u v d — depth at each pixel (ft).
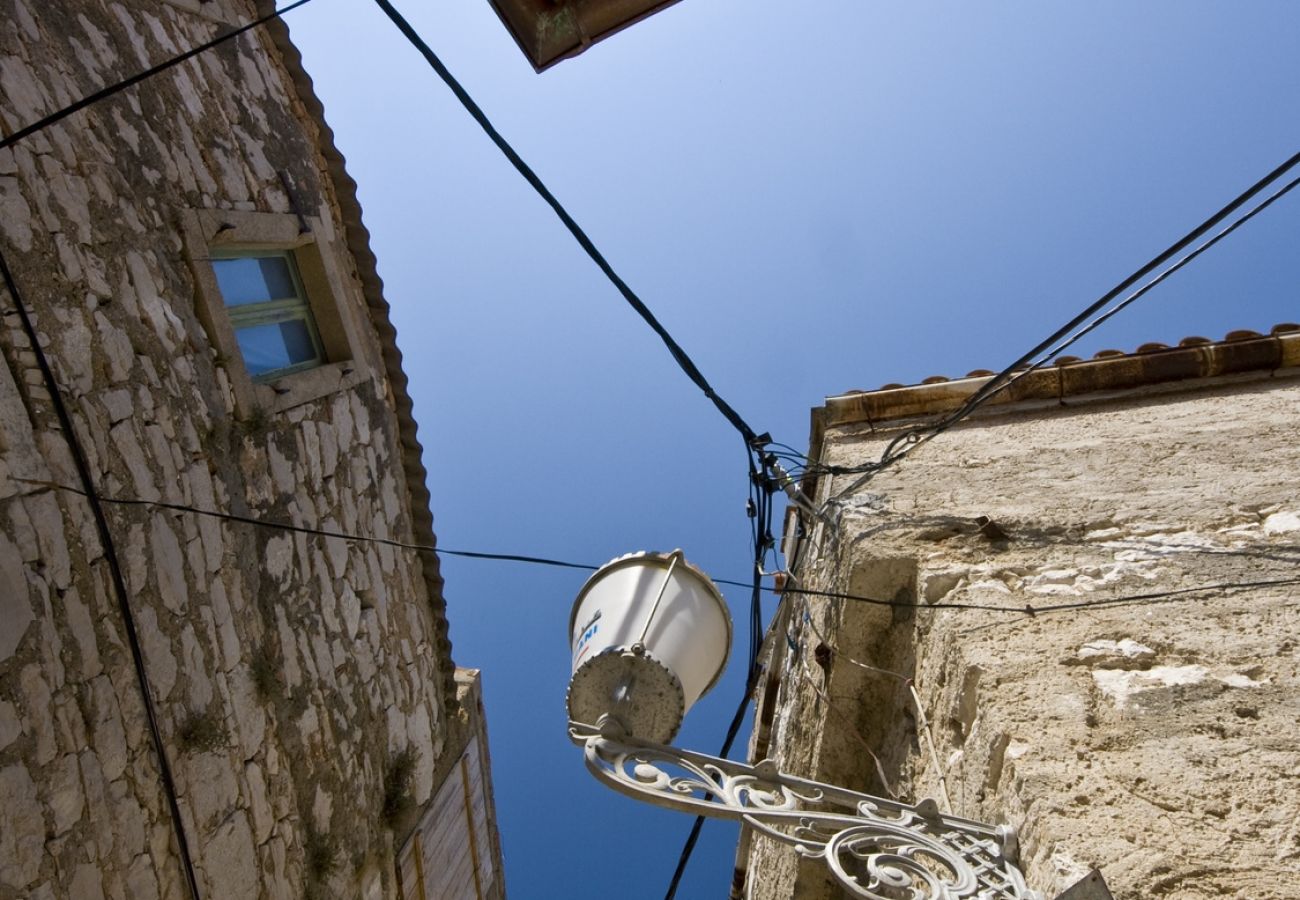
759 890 21.72
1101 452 18.40
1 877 13.51
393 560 25.82
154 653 16.94
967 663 11.96
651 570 15.76
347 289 25.95
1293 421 18.45
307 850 19.94
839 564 16.65
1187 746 10.00
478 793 29.22
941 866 10.32
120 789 15.66
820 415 24.49
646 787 10.78
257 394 20.98
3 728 13.99
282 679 20.16
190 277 20.04
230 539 19.43
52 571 15.23
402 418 27.43
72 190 17.61
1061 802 9.53
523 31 16.43
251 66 24.80
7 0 17.58
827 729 15.94
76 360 16.69
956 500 16.96
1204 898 8.34
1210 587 12.53
